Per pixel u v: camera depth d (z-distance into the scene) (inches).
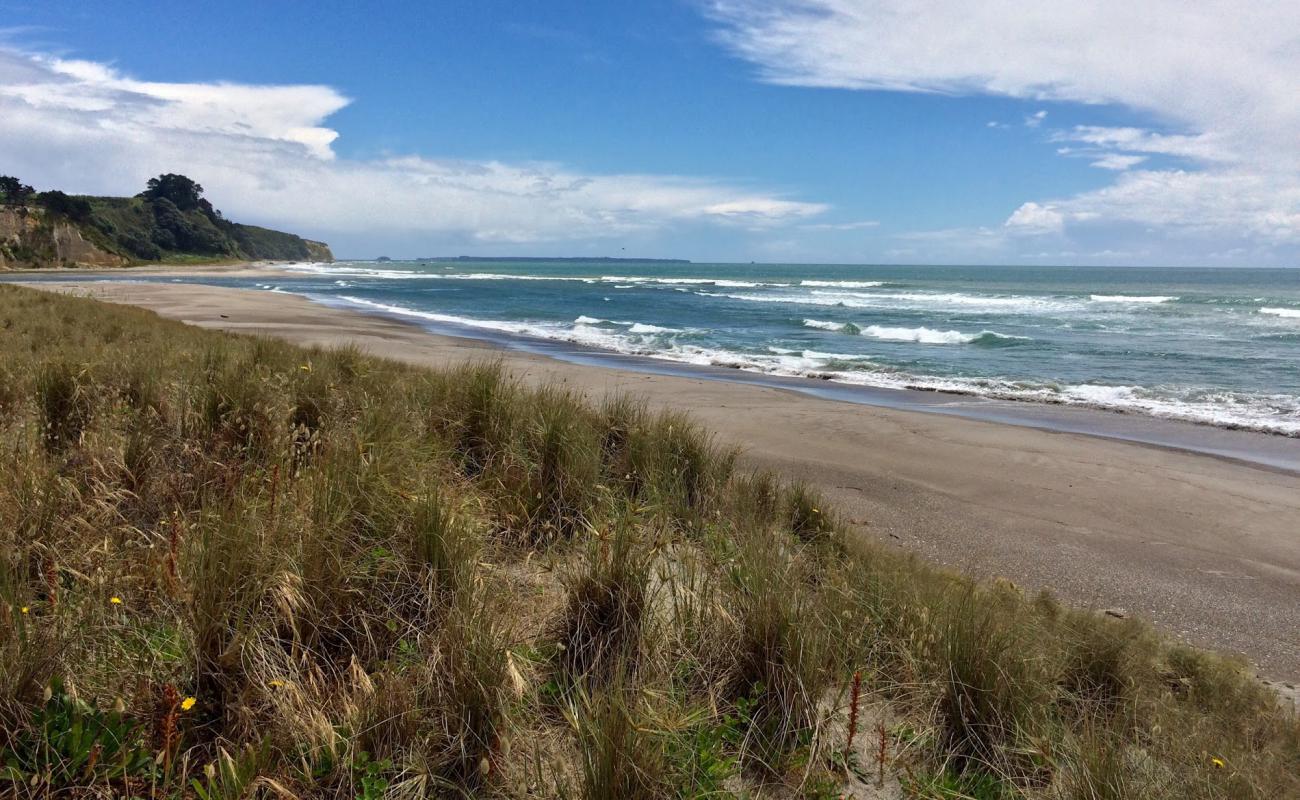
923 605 151.7
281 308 1306.6
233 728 89.3
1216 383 692.1
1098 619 188.4
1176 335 1095.6
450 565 116.6
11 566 99.3
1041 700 125.3
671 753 96.2
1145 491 353.4
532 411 213.5
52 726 82.2
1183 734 129.8
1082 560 267.1
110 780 80.7
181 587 99.4
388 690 95.1
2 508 113.8
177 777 82.5
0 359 224.2
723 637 118.9
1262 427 515.5
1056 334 1117.1
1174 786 107.1
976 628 131.3
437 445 187.5
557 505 172.4
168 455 155.6
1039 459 404.2
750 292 2437.3
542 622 121.6
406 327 1099.9
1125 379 712.4
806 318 1397.6
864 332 1135.0
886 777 105.0
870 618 144.8
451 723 94.9
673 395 552.7
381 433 172.1
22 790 76.5
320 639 104.3
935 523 298.2
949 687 119.3
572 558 146.5
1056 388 662.5
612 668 110.0
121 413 173.3
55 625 92.3
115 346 324.5
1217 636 215.9
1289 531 305.4
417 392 234.7
